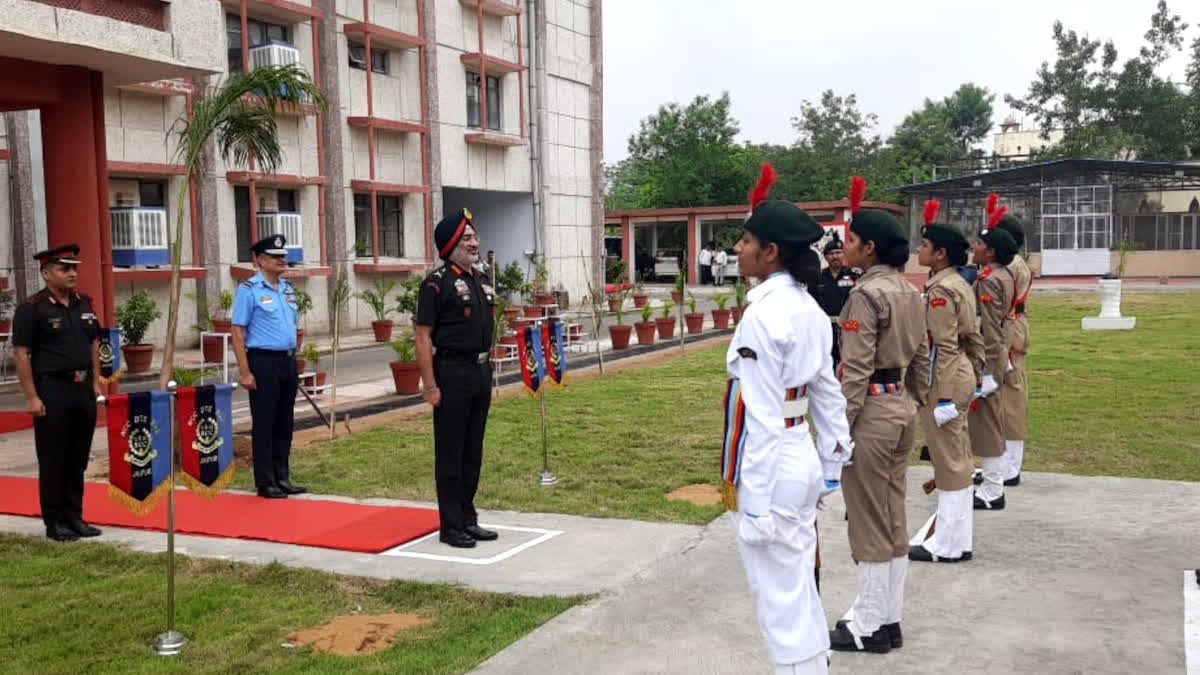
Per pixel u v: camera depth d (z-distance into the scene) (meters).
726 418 3.32
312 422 10.80
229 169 19.45
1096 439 8.91
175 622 4.72
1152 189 37.44
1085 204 36.19
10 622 4.72
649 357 16.83
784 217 3.36
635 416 10.70
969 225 39.34
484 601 4.93
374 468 8.21
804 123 54.97
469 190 28.55
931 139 54.91
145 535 6.27
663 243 53.41
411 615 4.77
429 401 5.88
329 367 16.39
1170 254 39.47
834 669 4.10
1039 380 12.73
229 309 18.11
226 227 19.48
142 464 4.77
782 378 3.28
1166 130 46.88
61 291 6.28
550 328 7.96
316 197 21.70
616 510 6.70
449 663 4.12
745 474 3.23
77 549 5.94
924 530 5.95
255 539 6.12
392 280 23.91
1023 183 36.78
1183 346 16.52
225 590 5.16
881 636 4.26
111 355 6.90
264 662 4.22
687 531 6.15
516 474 7.90
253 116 10.70
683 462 8.25
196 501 7.10
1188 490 7.00
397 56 23.94
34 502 7.21
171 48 11.06
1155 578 5.14
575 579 5.24
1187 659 4.11
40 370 6.14
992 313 6.40
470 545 5.89
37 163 16.25
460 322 5.92
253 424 7.21
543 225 29.41
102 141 11.39
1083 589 5.00
